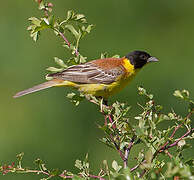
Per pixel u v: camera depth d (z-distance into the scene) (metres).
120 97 17.52
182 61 19.44
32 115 16.27
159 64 19.03
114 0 19.41
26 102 16.48
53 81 9.75
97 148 15.95
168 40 19.64
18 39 17.72
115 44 19.00
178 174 5.53
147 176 6.46
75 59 8.91
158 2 19.77
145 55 10.06
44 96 16.48
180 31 19.84
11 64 17.33
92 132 16.27
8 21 17.94
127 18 19.42
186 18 19.88
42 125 16.16
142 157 6.90
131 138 7.21
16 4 18.19
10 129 15.96
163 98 17.94
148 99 7.18
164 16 19.88
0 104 16.70
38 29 8.49
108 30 19.22
